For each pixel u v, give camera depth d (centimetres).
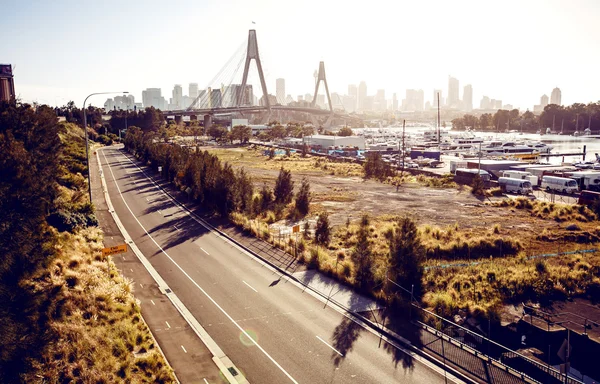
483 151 13525
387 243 4050
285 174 5941
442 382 1961
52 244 2617
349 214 5453
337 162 11619
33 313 2186
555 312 2647
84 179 6569
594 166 8856
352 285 3038
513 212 5650
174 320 2555
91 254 3400
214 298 2862
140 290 2981
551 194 7131
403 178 8788
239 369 2067
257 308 2720
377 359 2152
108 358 2047
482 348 2291
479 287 2988
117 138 17712
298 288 3041
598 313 2638
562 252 3856
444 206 6025
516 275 3138
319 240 4088
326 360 2142
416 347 2233
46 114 4141
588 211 5428
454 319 2548
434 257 3756
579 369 2145
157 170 8656
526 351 2220
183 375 2016
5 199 2173
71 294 2512
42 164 3531
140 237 4284
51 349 2042
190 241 4159
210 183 5519
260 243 4056
